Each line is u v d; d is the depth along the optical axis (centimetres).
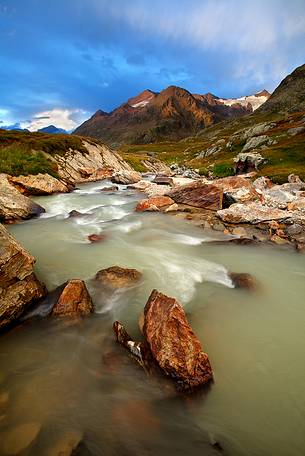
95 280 1260
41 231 2005
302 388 788
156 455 602
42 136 5578
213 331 1014
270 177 4094
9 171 3434
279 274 1470
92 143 5981
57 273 1351
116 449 606
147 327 892
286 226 2136
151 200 2769
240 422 686
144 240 1898
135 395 733
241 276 1384
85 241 1820
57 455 581
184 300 1187
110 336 941
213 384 778
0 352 870
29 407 691
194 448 621
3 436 615
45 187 3362
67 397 723
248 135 10075
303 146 5647
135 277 1301
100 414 681
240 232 2052
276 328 1041
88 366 821
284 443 643
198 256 1662
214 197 2702
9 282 980
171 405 716
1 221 2141
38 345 902
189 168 8169
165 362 767
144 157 8781
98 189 3938
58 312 1002
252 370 845
